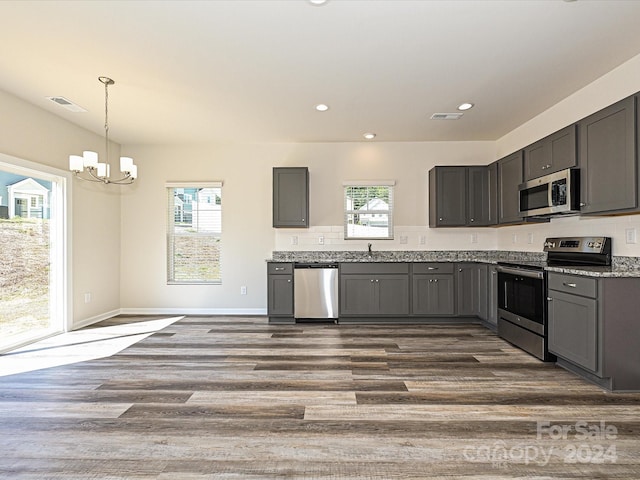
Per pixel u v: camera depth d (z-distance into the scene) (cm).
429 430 220
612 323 269
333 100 396
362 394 271
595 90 349
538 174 384
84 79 342
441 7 237
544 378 300
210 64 314
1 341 380
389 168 562
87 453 197
